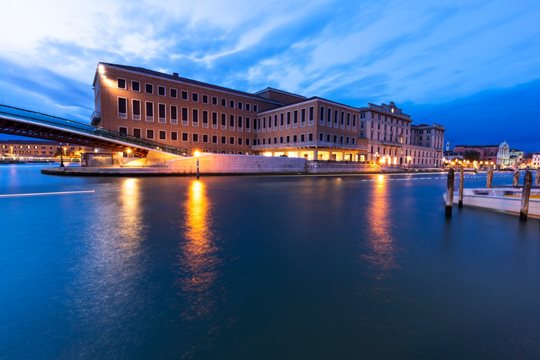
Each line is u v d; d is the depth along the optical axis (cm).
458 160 10338
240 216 860
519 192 1280
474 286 401
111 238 603
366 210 1020
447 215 952
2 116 2386
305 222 794
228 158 3269
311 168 3984
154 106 4175
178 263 467
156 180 2242
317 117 4525
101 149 3912
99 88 3856
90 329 285
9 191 1408
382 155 6469
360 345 264
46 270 432
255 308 329
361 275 433
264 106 5728
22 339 268
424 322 306
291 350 256
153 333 280
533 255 546
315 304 341
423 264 489
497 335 284
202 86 4750
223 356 247
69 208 954
